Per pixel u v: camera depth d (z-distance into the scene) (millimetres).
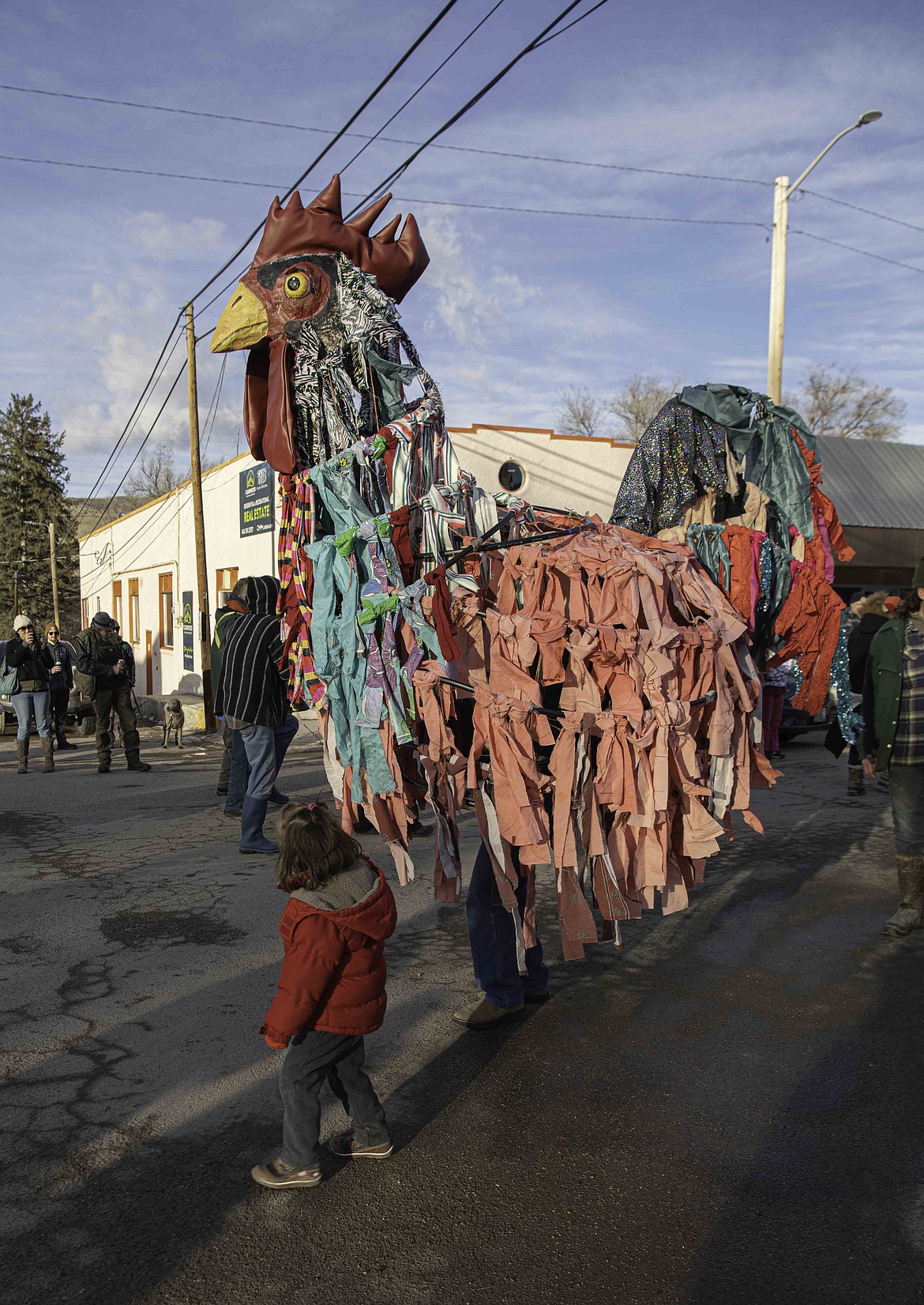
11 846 6707
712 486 4277
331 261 3932
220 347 4004
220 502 18422
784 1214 2604
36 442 47656
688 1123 3074
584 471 17531
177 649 21500
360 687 3223
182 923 4992
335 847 2727
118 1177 2771
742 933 4941
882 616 7898
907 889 4863
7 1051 3543
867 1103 3199
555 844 3240
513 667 3258
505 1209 2633
